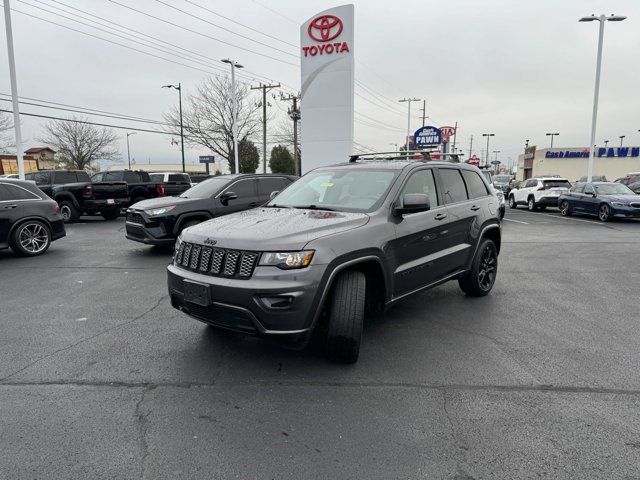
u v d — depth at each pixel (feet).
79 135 173.47
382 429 9.36
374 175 15.30
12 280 22.82
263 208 15.52
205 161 127.03
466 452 8.57
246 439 9.01
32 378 11.69
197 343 14.06
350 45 54.49
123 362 12.67
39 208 30.19
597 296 19.80
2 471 8.00
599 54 74.79
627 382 11.47
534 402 10.45
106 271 24.99
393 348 13.69
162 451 8.61
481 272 19.17
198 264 12.07
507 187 99.14
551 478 7.83
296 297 10.80
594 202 56.18
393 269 13.46
